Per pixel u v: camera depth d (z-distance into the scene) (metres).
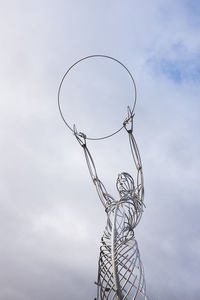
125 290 23.66
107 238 26.45
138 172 28.64
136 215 27.20
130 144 29.33
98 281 24.86
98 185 29.42
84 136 30.55
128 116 29.62
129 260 24.22
